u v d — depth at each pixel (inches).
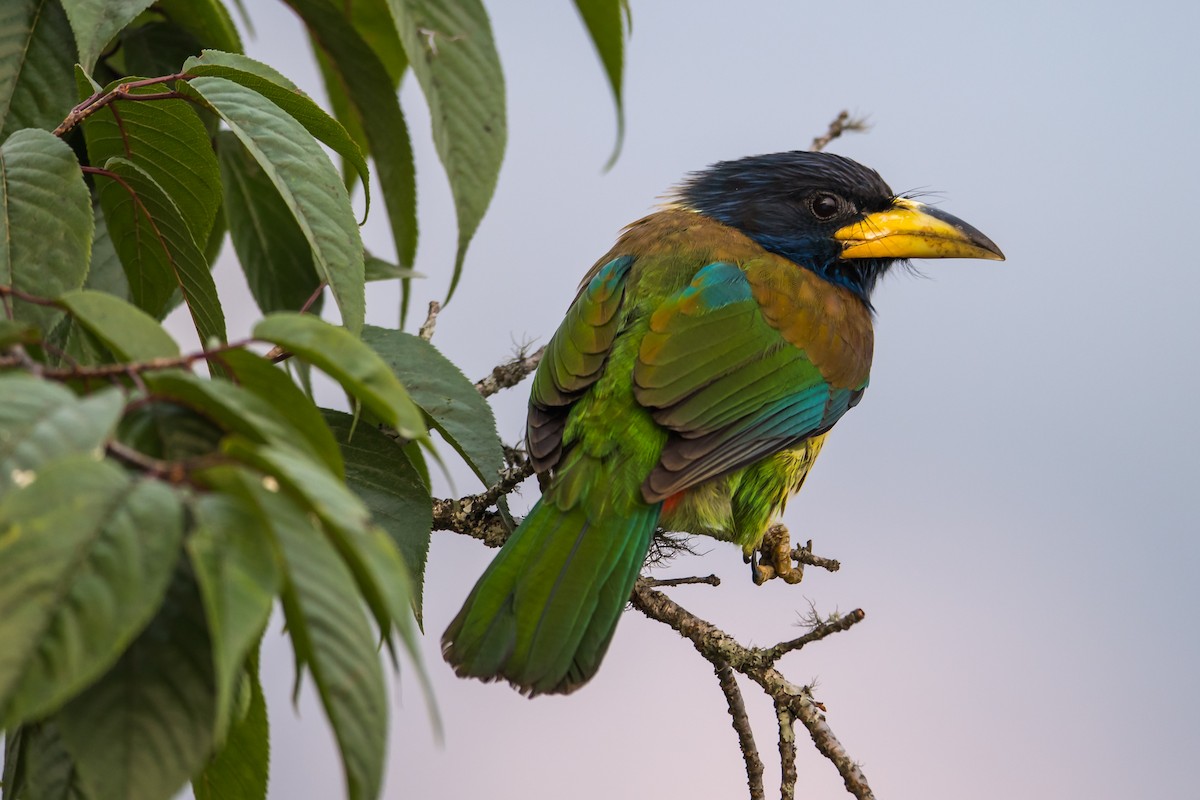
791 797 271.1
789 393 370.6
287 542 115.2
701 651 290.4
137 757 127.3
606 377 346.3
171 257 232.8
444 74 227.1
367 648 117.2
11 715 103.3
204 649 132.3
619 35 238.1
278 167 200.8
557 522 320.8
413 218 283.9
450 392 264.4
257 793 160.7
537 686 293.1
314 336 141.6
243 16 287.1
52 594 106.4
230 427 134.5
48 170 192.7
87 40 211.2
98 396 117.0
